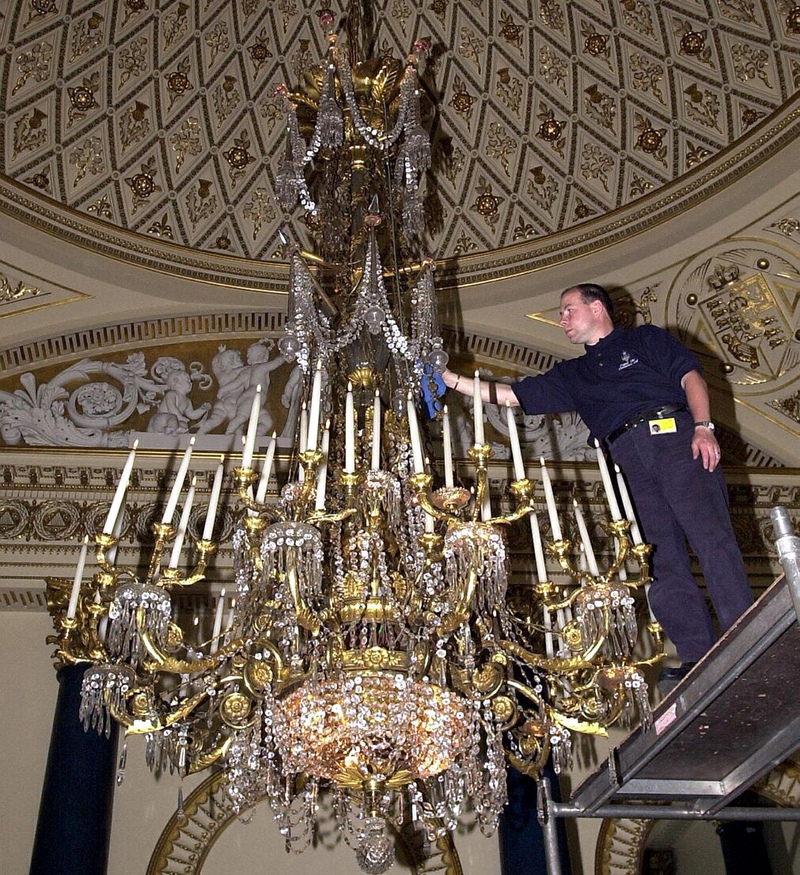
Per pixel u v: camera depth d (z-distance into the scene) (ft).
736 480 29.30
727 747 14.92
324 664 15.66
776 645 12.01
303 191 21.68
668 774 15.83
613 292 29.27
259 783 17.76
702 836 27.37
